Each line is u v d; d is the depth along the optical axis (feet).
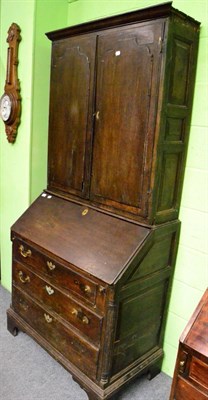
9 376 5.95
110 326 4.83
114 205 5.41
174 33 4.42
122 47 4.87
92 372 5.16
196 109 5.17
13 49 6.82
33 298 6.28
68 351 5.57
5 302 8.20
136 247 4.83
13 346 6.72
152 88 4.58
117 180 5.27
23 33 6.68
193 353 3.92
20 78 6.95
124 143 5.07
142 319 5.49
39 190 7.43
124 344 5.24
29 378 5.94
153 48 4.48
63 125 6.17
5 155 7.90
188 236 5.59
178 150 5.13
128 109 4.93
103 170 5.48
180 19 4.47
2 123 7.80
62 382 5.90
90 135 5.60
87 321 5.12
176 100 4.81
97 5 6.49
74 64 5.73
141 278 5.14
